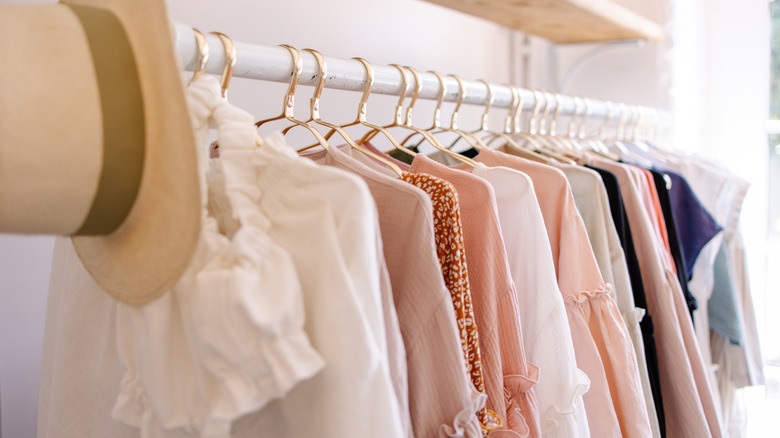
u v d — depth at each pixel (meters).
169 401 0.52
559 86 1.78
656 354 0.97
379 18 1.44
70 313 0.67
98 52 0.48
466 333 0.66
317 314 0.49
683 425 0.99
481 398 0.61
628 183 1.01
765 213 1.62
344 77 0.78
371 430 0.48
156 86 0.48
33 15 0.46
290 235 0.52
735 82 1.62
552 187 0.85
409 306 0.60
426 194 0.61
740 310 1.34
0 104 0.43
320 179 0.51
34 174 0.44
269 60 0.69
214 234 0.51
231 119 0.56
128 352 0.55
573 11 1.33
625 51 1.76
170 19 0.47
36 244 0.99
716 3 1.62
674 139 1.63
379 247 0.54
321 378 0.49
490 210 0.71
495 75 1.78
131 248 0.52
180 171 0.47
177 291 0.51
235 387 0.48
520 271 0.78
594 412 0.82
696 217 1.17
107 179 0.48
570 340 0.76
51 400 0.67
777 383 1.66
